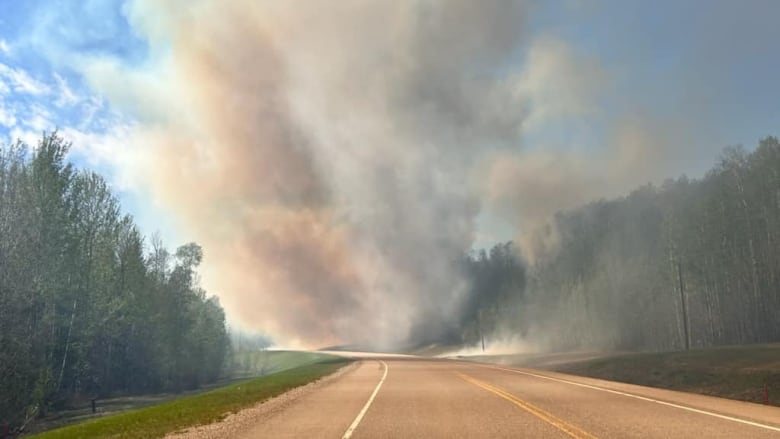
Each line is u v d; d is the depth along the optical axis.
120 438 14.27
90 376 56.66
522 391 24.77
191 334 81.56
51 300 42.75
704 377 36.88
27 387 36.28
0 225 36.19
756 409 17.22
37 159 43.59
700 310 76.94
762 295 69.50
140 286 66.69
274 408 20.09
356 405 19.97
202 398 26.11
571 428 13.36
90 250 53.25
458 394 23.64
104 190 55.34
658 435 12.23
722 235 74.44
